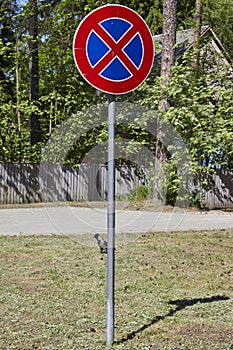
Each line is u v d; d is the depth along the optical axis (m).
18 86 22.89
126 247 10.08
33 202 21.36
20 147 22.31
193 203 19.11
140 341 4.70
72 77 22.66
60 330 5.01
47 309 5.75
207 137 17.41
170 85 17.81
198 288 6.89
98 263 8.42
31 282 7.05
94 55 4.41
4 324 5.19
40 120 23.64
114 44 4.45
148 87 18.23
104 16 4.44
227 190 20.56
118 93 4.44
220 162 19.41
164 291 6.68
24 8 23.30
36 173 21.44
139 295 6.45
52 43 23.28
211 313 5.66
